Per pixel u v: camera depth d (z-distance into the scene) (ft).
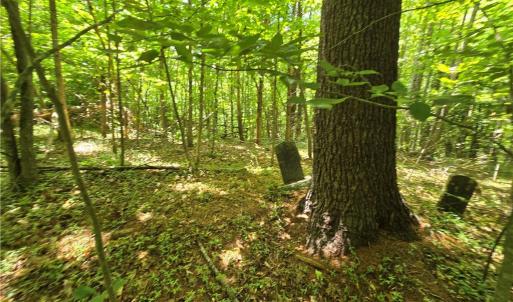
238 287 9.76
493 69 5.00
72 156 3.06
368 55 9.04
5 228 12.73
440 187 18.79
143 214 13.94
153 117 40.81
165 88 17.93
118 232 12.53
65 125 2.97
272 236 11.96
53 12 15.96
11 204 14.61
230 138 40.37
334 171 10.56
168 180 18.12
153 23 2.77
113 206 14.62
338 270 9.86
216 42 2.87
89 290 3.25
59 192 15.94
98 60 21.54
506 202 16.47
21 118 15.80
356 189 10.32
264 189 16.53
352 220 10.40
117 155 23.75
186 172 19.43
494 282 9.36
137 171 19.38
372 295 9.03
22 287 10.02
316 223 11.07
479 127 10.71
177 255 11.12
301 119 37.78
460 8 12.84
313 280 9.72
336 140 10.38
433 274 9.55
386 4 8.95
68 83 31.32
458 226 12.59
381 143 10.27
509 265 4.29
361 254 10.18
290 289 9.57
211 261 10.75
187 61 3.24
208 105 29.17
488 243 11.55
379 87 3.03
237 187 17.04
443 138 23.85
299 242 11.39
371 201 10.44
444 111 14.07
